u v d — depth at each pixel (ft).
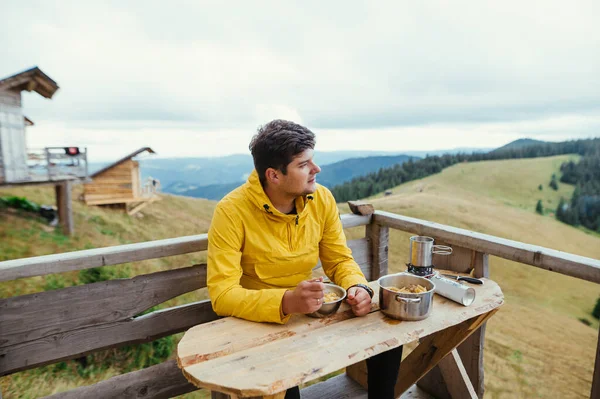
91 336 5.29
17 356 4.85
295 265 4.98
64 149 42.32
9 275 4.52
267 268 4.86
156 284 5.69
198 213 85.10
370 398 4.59
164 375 5.94
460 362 5.70
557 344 37.86
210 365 3.25
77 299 5.16
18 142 39.73
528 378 27.04
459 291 4.51
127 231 52.24
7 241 34.86
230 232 4.65
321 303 3.93
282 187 4.60
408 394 6.78
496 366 28.48
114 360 18.63
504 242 5.43
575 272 4.58
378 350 3.53
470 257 5.96
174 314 5.88
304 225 5.02
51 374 16.08
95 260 5.10
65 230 41.32
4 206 42.16
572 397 25.04
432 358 5.15
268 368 3.18
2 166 37.55
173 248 5.68
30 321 4.90
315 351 3.48
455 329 4.79
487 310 4.41
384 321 4.11
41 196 58.23
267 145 4.38
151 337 5.72
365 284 4.80
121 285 5.44
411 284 4.72
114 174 58.34
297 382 3.01
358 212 7.82
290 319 4.16
